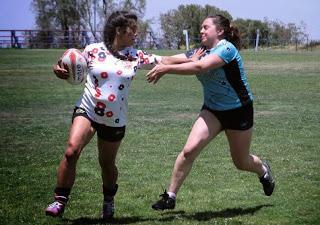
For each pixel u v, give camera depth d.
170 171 8.04
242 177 7.57
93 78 5.20
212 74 5.44
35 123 12.85
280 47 58.62
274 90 20.23
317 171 7.92
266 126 12.21
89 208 6.11
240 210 6.02
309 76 25.91
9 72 27.56
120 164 8.48
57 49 49.25
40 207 6.11
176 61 5.46
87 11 67.12
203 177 7.58
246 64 34.38
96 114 5.17
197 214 5.87
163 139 10.75
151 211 6.02
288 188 6.93
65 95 18.84
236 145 5.67
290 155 9.12
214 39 5.61
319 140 10.53
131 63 5.26
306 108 15.39
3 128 12.09
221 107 5.50
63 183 5.14
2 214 5.81
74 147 5.06
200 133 5.50
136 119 13.45
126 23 5.16
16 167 8.28
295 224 5.50
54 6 67.44
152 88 21.33
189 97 18.41
